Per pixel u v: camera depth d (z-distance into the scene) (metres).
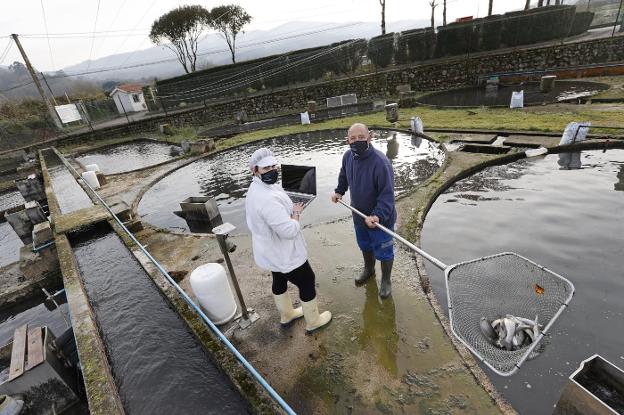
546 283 1.80
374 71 25.38
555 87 16.92
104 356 2.97
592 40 18.12
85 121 32.69
